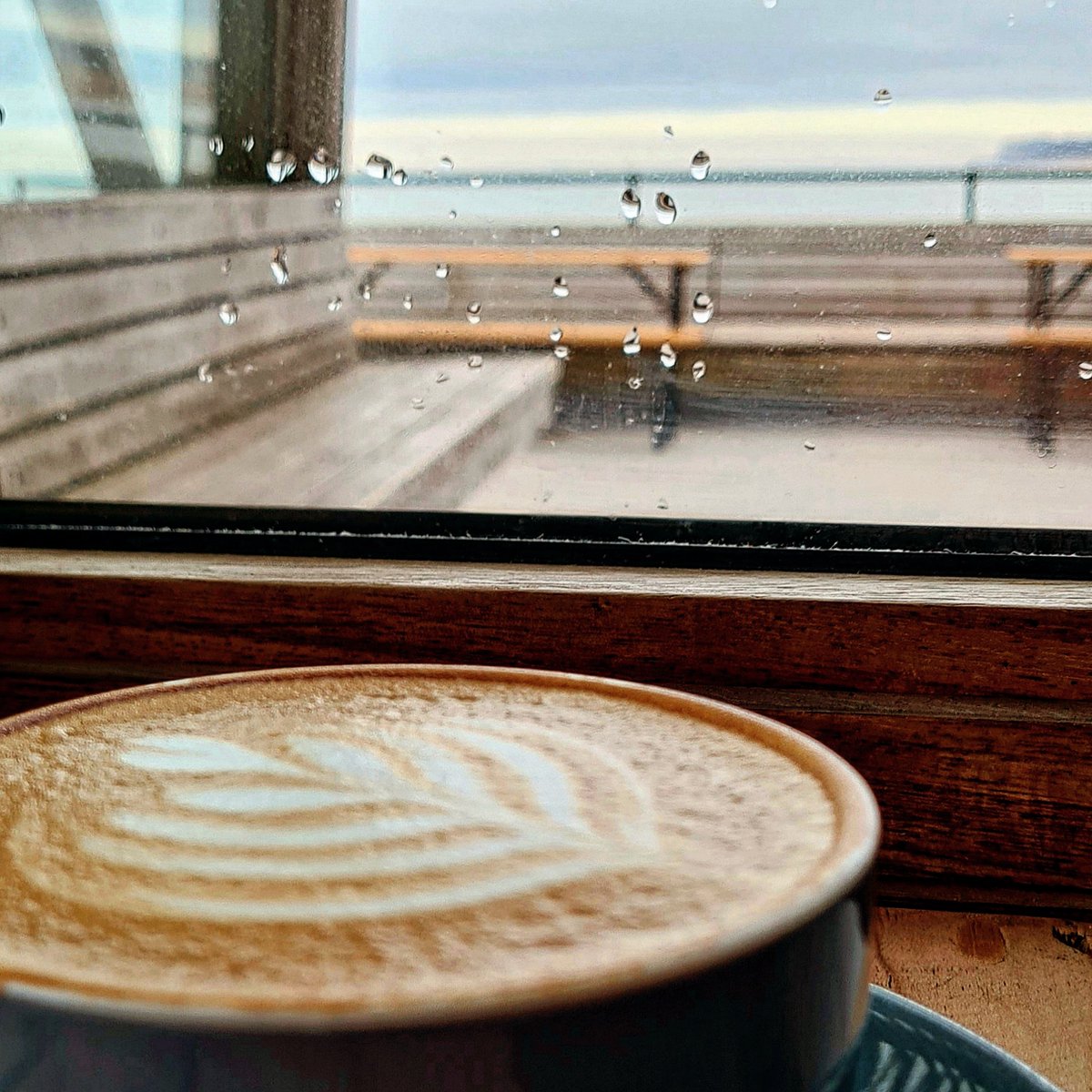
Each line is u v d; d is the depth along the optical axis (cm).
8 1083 21
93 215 81
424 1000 20
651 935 25
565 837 31
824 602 58
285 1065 20
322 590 62
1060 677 56
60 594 64
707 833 31
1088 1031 45
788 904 24
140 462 82
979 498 69
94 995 21
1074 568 62
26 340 79
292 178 83
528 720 40
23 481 78
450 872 29
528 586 61
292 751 37
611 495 72
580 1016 21
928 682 57
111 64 80
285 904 27
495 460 79
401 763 36
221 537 70
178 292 84
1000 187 77
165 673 64
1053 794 56
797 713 58
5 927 26
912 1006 38
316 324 86
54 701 65
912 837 58
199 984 23
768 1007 23
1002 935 55
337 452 80
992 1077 33
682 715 41
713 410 84
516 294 85
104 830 31
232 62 80
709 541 67
